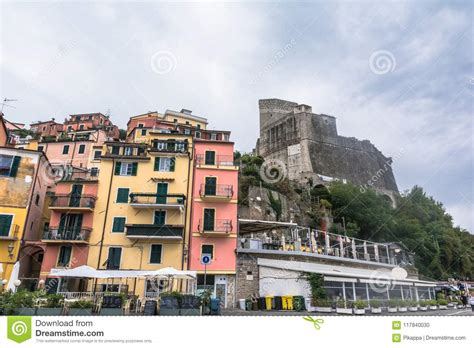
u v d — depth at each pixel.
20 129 64.50
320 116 82.69
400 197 73.81
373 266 35.34
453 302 34.88
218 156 32.19
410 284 32.94
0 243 27.05
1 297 15.80
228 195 29.88
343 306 22.05
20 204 28.33
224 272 27.20
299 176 72.19
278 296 24.78
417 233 57.00
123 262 27.28
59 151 48.84
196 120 63.25
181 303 17.64
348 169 80.44
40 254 30.44
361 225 58.44
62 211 28.84
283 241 30.08
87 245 27.70
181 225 28.14
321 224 53.53
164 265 27.23
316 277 24.58
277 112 91.56
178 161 31.27
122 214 28.95
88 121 67.38
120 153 32.03
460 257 59.62
